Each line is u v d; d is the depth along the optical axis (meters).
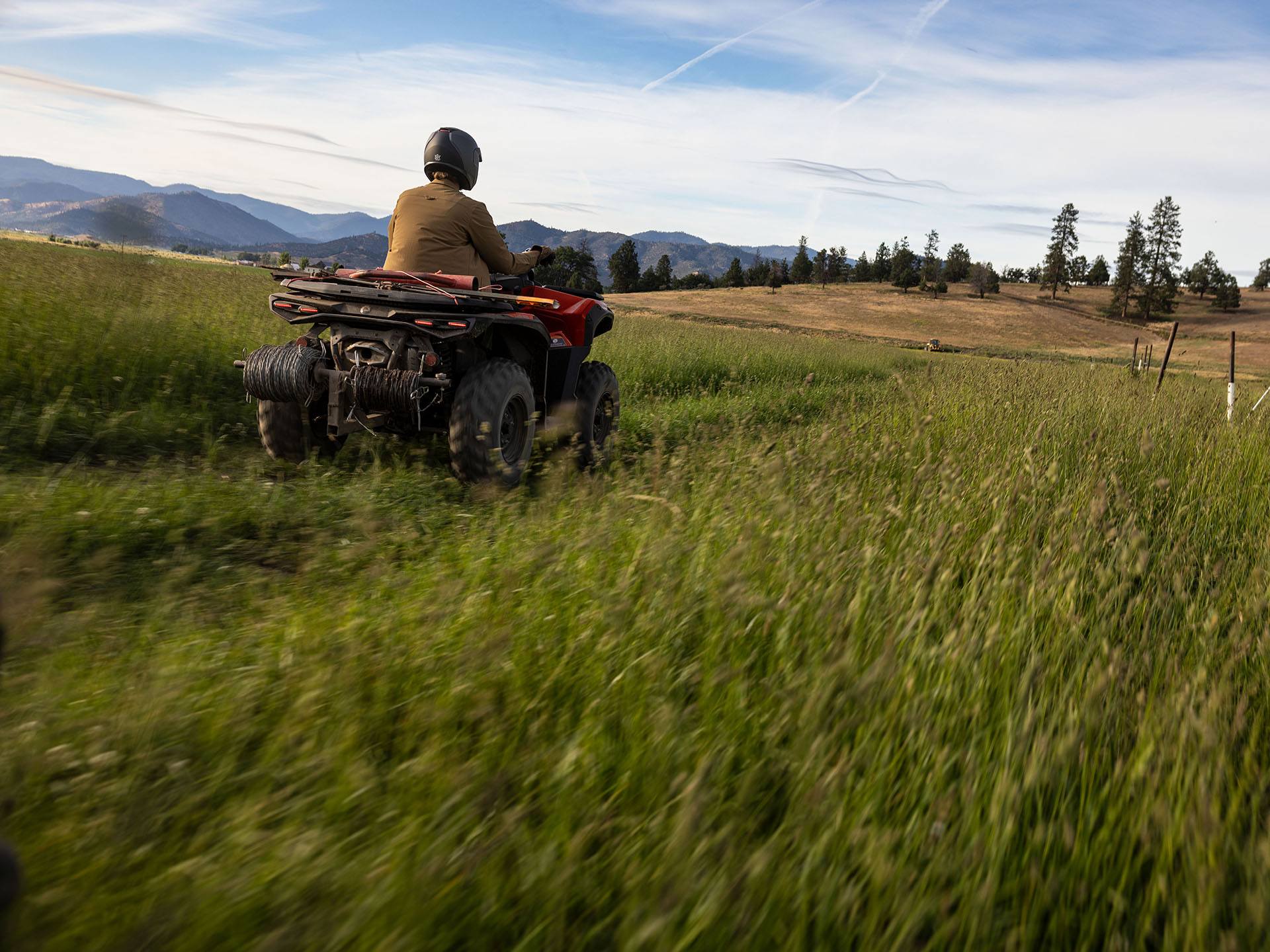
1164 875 1.64
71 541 3.53
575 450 5.93
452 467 5.32
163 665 2.39
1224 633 3.18
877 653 2.47
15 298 7.71
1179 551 3.74
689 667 2.40
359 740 2.11
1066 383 10.98
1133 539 3.25
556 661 2.54
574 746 1.97
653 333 19.64
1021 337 116.69
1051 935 1.61
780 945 1.47
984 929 1.53
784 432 7.88
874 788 1.85
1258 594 3.15
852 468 5.08
